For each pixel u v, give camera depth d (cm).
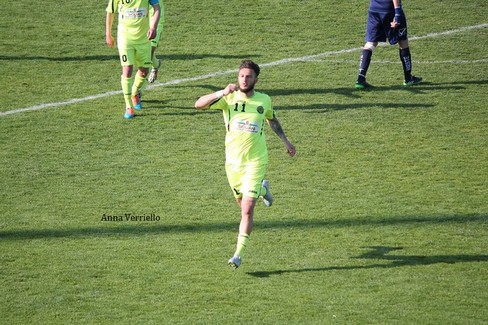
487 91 5269
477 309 2917
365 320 2845
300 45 6094
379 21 5194
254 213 3734
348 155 4369
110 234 3538
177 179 4091
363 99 5141
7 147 4441
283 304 2966
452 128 4709
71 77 5466
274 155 4378
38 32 6266
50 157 4328
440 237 3497
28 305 2962
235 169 3209
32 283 3119
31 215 3700
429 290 3058
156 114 4894
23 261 3288
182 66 5659
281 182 4059
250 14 6681
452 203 3819
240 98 3194
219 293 3050
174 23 6469
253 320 2853
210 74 5519
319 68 5659
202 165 4256
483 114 4906
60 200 3850
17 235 3512
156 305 2964
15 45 6006
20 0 6981
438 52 5997
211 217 3703
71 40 6138
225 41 6131
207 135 4628
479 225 3603
